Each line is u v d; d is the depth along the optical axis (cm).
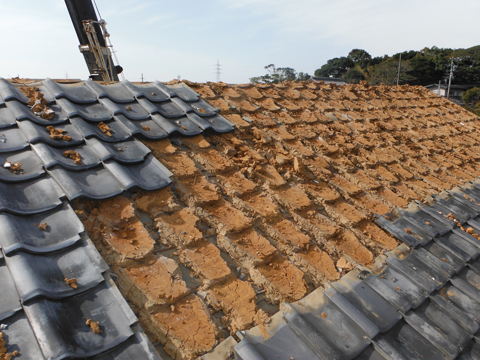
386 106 939
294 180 484
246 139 540
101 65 805
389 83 5966
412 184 606
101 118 437
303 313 297
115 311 242
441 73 5934
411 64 5919
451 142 871
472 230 520
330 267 361
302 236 385
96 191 334
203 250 322
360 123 766
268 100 696
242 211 385
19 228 267
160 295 264
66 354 200
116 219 320
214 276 297
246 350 245
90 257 271
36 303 220
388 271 383
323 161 564
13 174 317
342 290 335
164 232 322
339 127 710
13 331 212
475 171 762
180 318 258
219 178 428
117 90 514
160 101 529
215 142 503
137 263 288
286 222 401
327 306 313
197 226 345
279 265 340
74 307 239
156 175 382
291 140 585
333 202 475
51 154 342
